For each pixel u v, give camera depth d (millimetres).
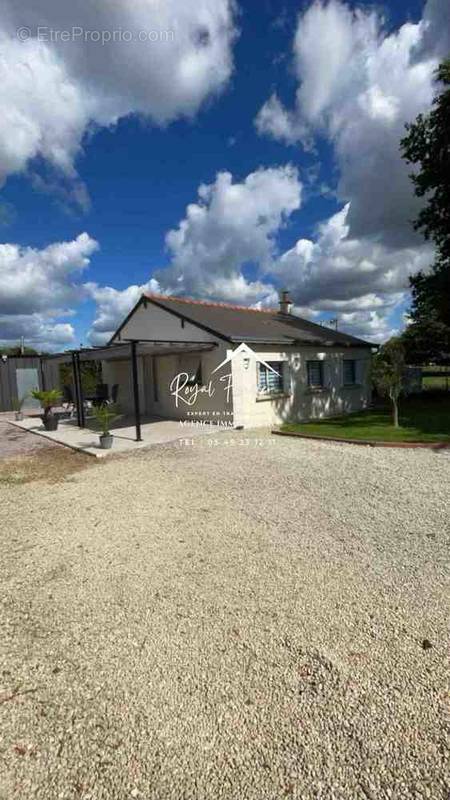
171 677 2627
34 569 4230
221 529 5094
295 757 2031
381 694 2406
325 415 16969
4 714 2385
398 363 12391
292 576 3873
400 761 1988
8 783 1953
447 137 14867
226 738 2156
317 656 2762
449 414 15469
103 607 3480
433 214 16750
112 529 5246
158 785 1917
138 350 13422
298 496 6266
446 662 2650
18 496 6887
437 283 16750
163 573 4031
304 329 18516
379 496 6090
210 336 13641
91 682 2617
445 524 4969
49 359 19016
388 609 3275
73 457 10000
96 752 2111
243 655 2807
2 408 23219
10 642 3059
